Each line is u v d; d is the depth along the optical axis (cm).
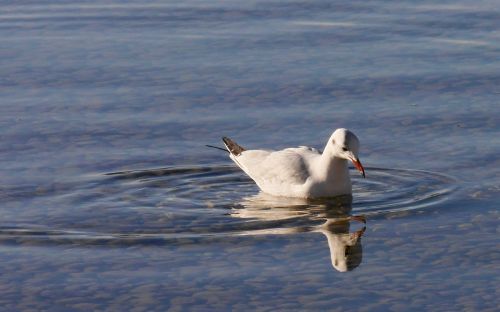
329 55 2264
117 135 1850
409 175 1656
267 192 1606
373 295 1239
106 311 1207
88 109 1981
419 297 1232
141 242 1402
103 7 2711
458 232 1426
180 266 1324
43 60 2270
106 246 1388
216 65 2217
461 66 2170
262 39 2391
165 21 2562
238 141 1817
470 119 1886
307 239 1412
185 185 1636
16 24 2555
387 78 2112
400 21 2500
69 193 1589
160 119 1927
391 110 1944
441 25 2455
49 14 2647
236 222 1473
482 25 2442
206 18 2578
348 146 1537
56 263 1336
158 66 2220
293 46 2333
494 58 2211
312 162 1593
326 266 1322
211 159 1745
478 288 1254
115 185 1625
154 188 1616
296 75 2142
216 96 2039
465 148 1756
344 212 1516
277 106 1983
